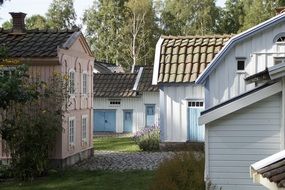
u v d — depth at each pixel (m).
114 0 63.25
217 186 10.96
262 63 21.25
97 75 39.50
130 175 16.66
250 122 10.87
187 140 23.00
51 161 18.02
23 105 17.34
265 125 10.81
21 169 16.33
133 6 60.75
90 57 22.50
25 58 17.67
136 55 61.41
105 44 62.53
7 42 18.98
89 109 22.34
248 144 10.88
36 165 16.42
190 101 22.95
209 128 10.99
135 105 37.34
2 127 16.55
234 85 21.36
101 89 37.97
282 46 21.12
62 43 18.59
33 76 17.81
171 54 23.22
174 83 22.72
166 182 11.06
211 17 64.06
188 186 11.11
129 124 37.53
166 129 23.23
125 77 39.00
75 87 19.97
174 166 11.38
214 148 10.98
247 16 57.81
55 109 17.48
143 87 36.88
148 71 38.69
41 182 15.87
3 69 16.50
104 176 16.56
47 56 17.62
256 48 21.27
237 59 21.34
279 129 10.75
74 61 19.88
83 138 21.23
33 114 17.14
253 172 7.48
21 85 15.33
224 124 10.94
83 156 21.05
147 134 24.70
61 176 16.75
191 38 23.86
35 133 16.30
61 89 17.69
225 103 10.94
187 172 11.32
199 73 22.36
